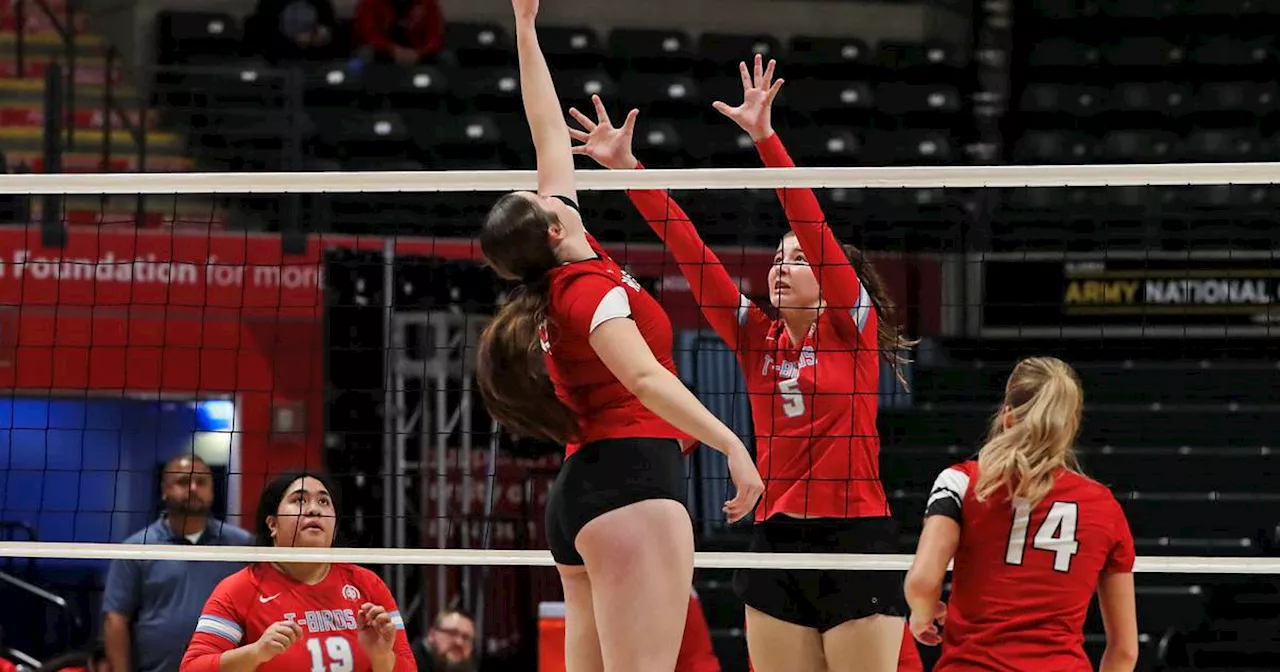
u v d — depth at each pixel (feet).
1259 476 52.70
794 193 25.58
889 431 51.62
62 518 52.24
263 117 69.56
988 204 64.13
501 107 72.13
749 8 81.66
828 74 76.69
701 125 72.59
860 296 26.12
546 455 51.44
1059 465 22.07
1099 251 59.00
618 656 18.81
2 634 47.50
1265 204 66.23
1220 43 77.25
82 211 59.82
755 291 54.34
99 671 36.91
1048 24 77.92
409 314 51.67
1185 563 25.32
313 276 51.72
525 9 22.34
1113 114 74.69
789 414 26.16
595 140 26.55
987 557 21.71
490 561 25.72
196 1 77.15
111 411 52.65
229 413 51.31
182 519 35.14
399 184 26.04
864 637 25.67
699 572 47.73
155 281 51.03
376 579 27.86
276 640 25.00
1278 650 44.83
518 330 19.03
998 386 53.57
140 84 70.49
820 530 25.93
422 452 50.37
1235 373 55.77
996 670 21.18
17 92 68.33
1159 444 53.98
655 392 17.95
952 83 76.74
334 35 74.43
